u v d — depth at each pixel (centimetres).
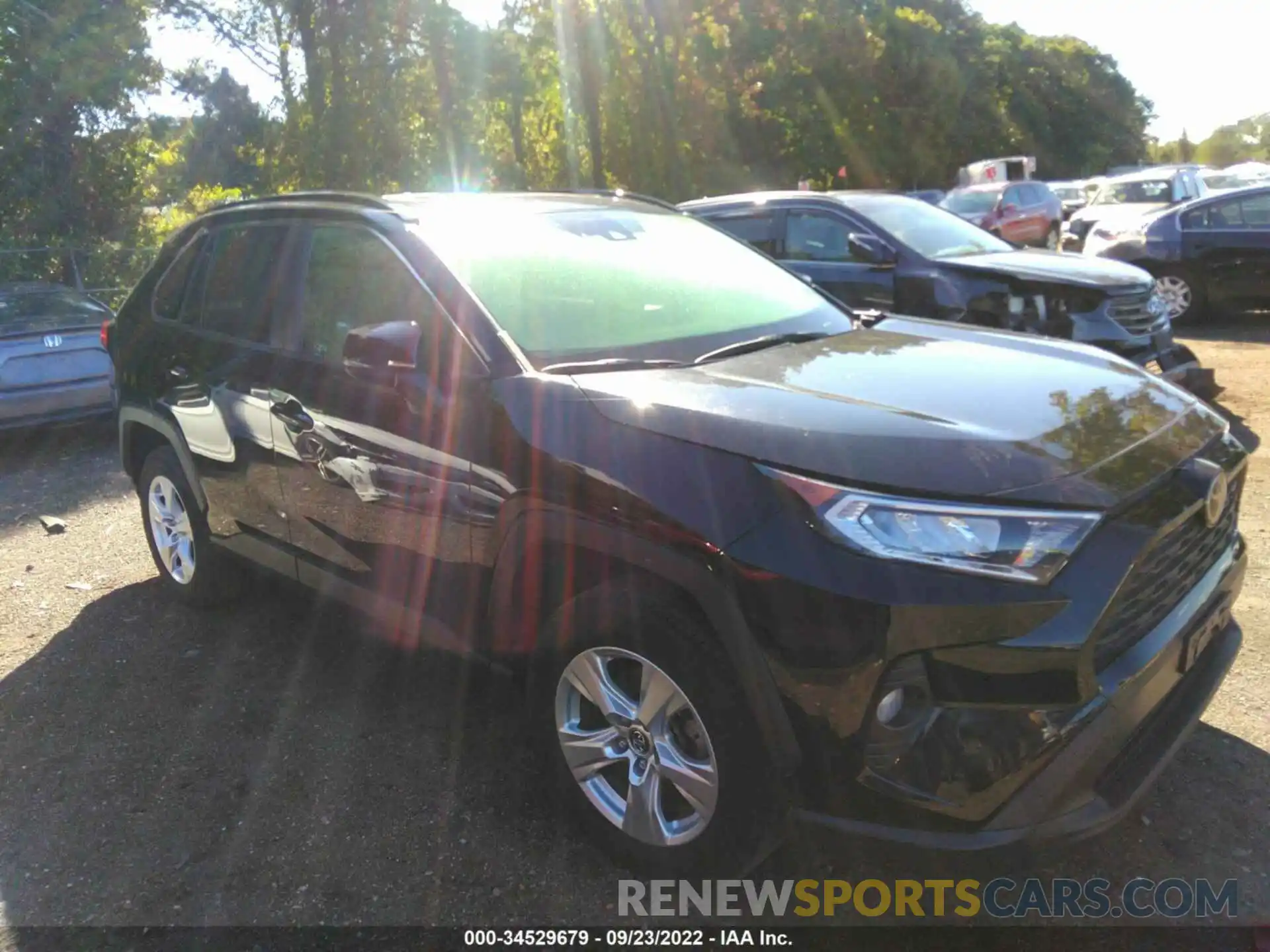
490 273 335
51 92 1538
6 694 403
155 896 285
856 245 725
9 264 1457
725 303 376
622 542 259
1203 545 278
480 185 1590
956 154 4722
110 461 796
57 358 823
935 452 243
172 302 459
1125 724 241
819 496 235
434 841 305
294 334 379
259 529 407
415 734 365
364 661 423
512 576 292
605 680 278
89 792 335
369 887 286
